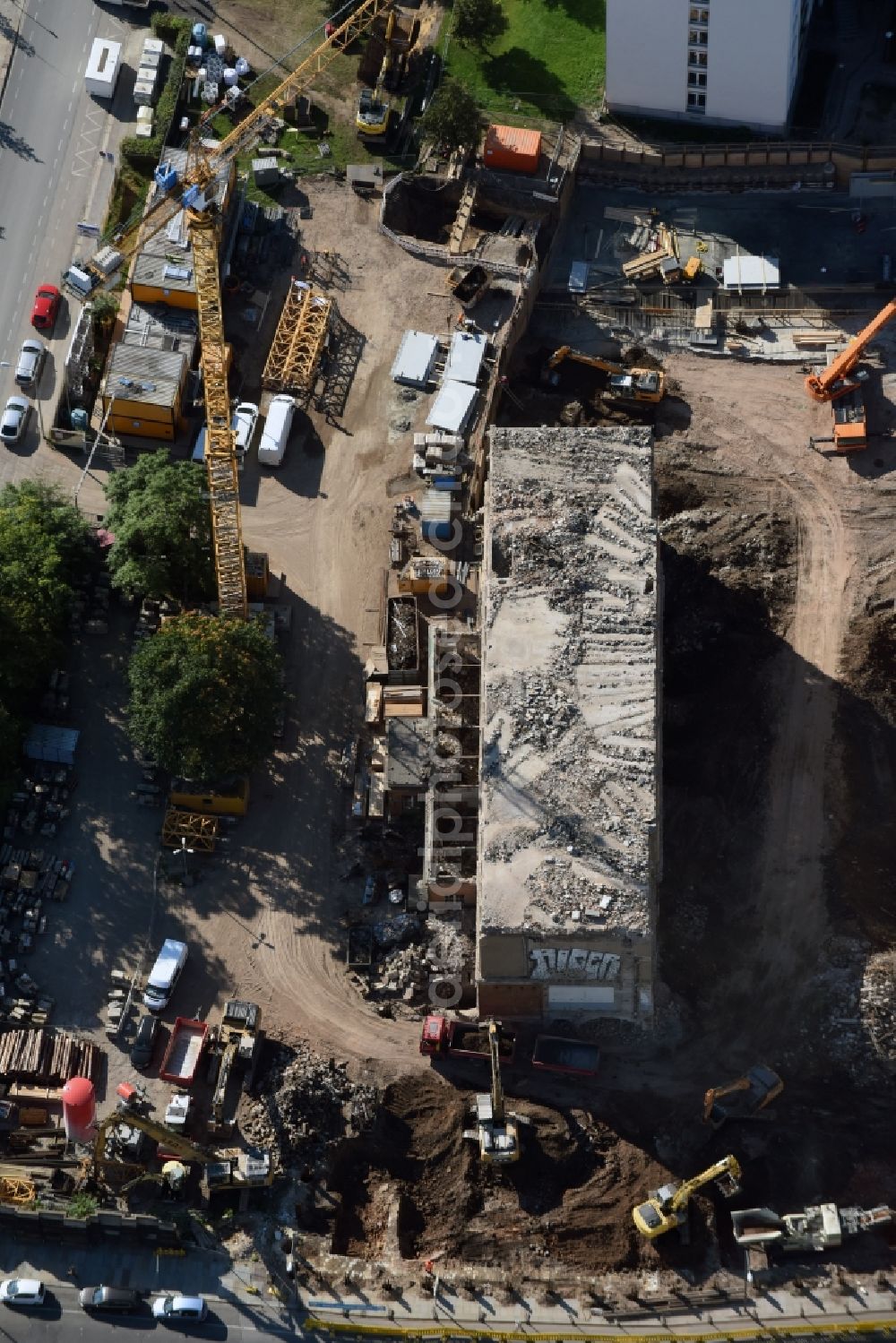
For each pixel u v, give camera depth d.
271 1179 184.25
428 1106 189.12
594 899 181.62
